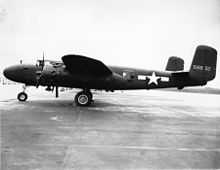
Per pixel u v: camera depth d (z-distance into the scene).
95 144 3.72
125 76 9.90
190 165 2.92
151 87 10.12
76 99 8.95
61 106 8.65
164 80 10.19
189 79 10.31
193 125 5.83
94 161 2.96
